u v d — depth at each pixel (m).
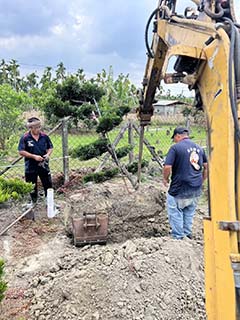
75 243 4.86
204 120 1.98
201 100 2.05
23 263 4.36
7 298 3.59
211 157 1.83
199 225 5.71
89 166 9.16
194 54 1.96
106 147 7.17
